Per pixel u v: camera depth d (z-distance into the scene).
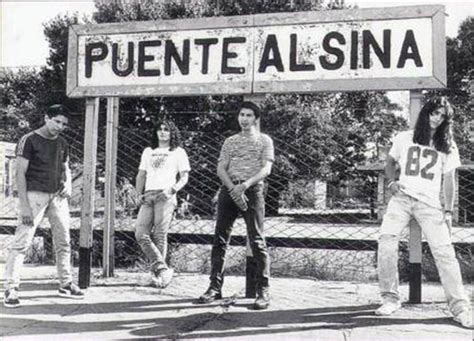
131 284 4.73
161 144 4.80
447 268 3.51
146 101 9.99
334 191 13.08
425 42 4.06
